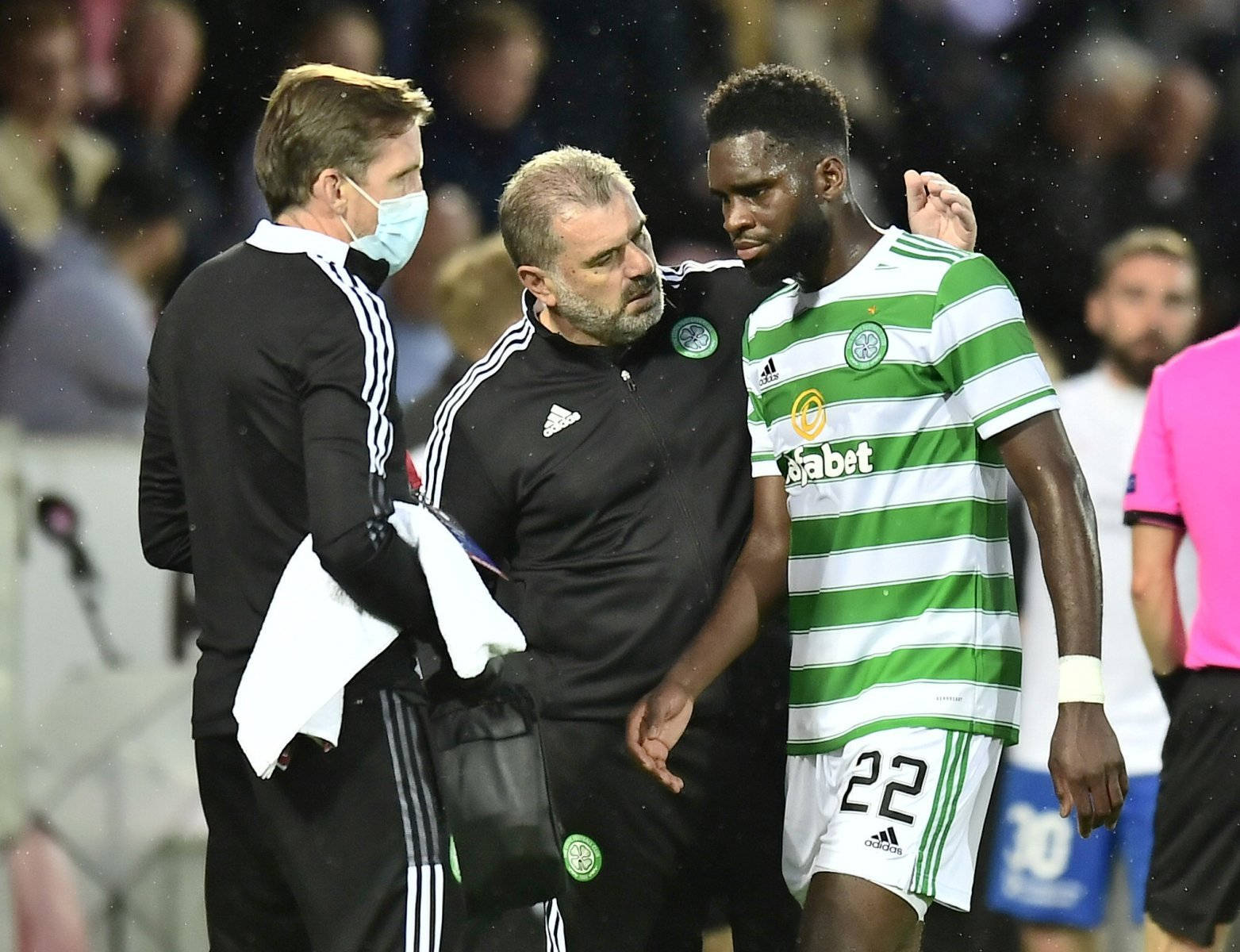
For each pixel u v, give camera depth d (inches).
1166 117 997.8
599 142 950.4
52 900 650.8
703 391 471.5
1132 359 730.2
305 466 354.3
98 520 720.3
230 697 370.6
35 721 673.0
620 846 472.1
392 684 367.9
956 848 406.3
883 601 411.5
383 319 366.3
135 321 804.0
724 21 966.4
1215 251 992.2
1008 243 991.6
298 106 382.3
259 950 391.5
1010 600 415.8
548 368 474.3
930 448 409.7
